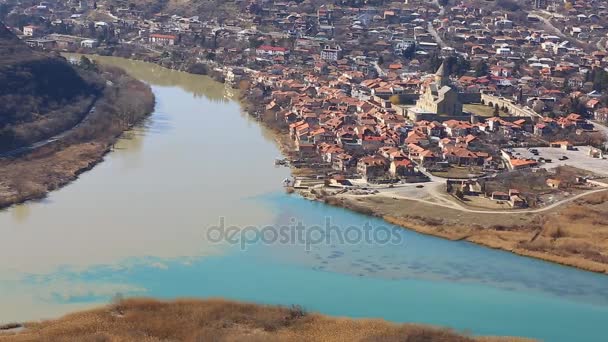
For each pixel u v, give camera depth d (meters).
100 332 177.50
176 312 190.12
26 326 181.00
